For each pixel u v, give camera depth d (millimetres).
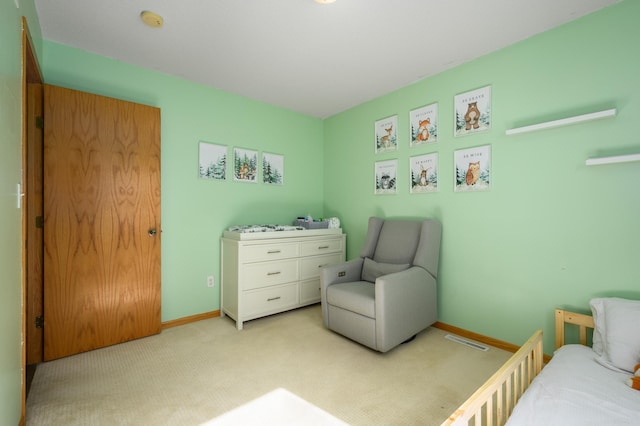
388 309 2055
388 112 3039
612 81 1722
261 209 3289
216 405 1554
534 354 1530
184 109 2727
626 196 1685
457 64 2453
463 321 2449
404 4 1731
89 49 2232
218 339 2369
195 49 2236
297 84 2850
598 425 973
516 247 2137
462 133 2434
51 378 1783
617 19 1701
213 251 2906
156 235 2434
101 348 2186
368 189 3268
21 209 1348
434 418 1462
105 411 1493
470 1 1702
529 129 1970
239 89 2965
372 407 1542
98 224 2172
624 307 1446
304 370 1905
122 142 2275
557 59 1933
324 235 3211
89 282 2137
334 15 1835
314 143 3803
